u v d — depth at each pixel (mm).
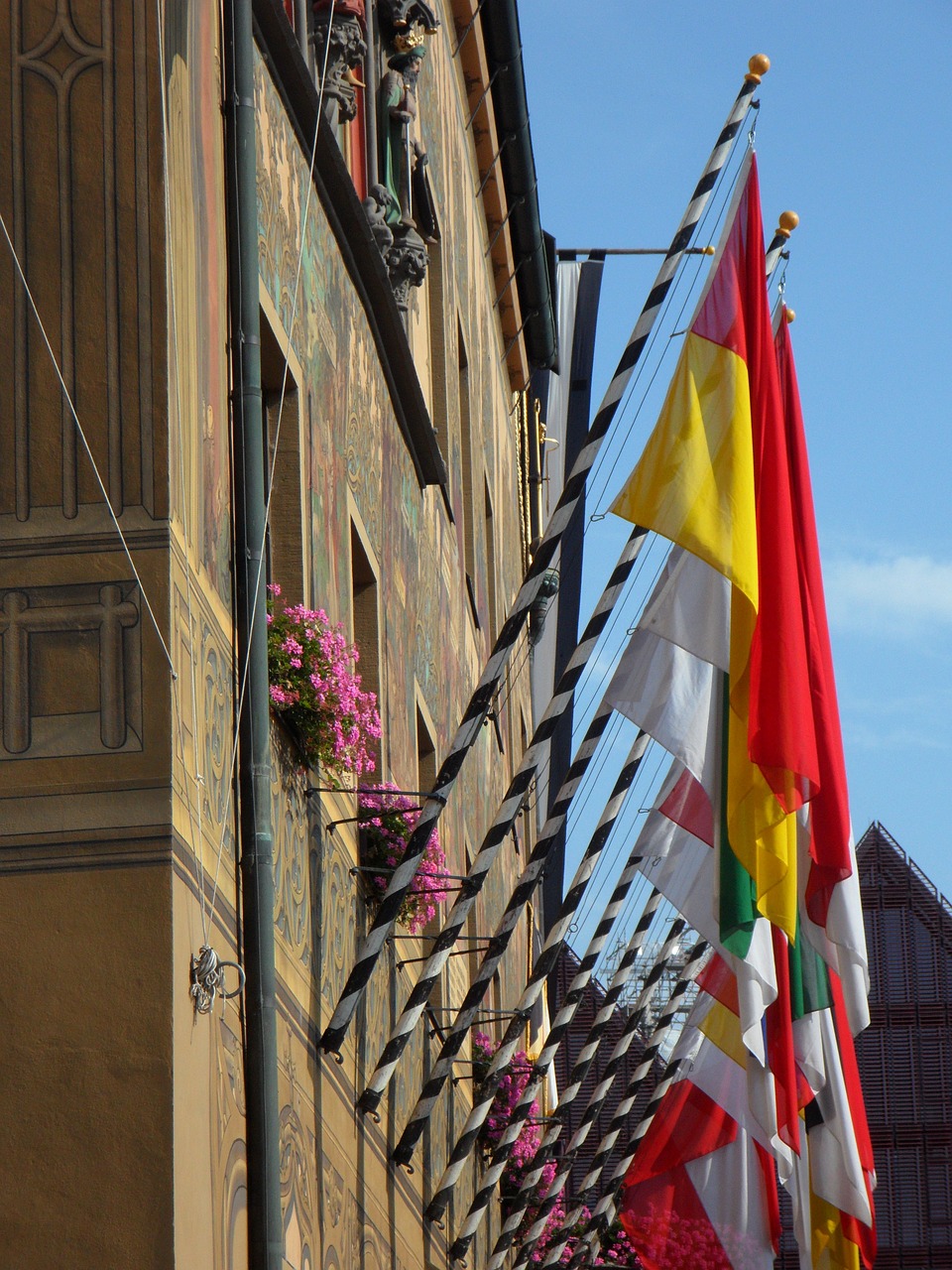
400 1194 18578
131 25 12055
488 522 35344
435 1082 18703
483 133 34469
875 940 53344
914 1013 52688
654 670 19531
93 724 11141
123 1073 10578
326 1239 14961
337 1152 15594
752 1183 25656
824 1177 24391
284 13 14930
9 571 11391
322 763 15148
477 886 18000
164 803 10992
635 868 26125
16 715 11172
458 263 31141
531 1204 27828
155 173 11867
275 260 15219
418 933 21516
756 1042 19641
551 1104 39000
